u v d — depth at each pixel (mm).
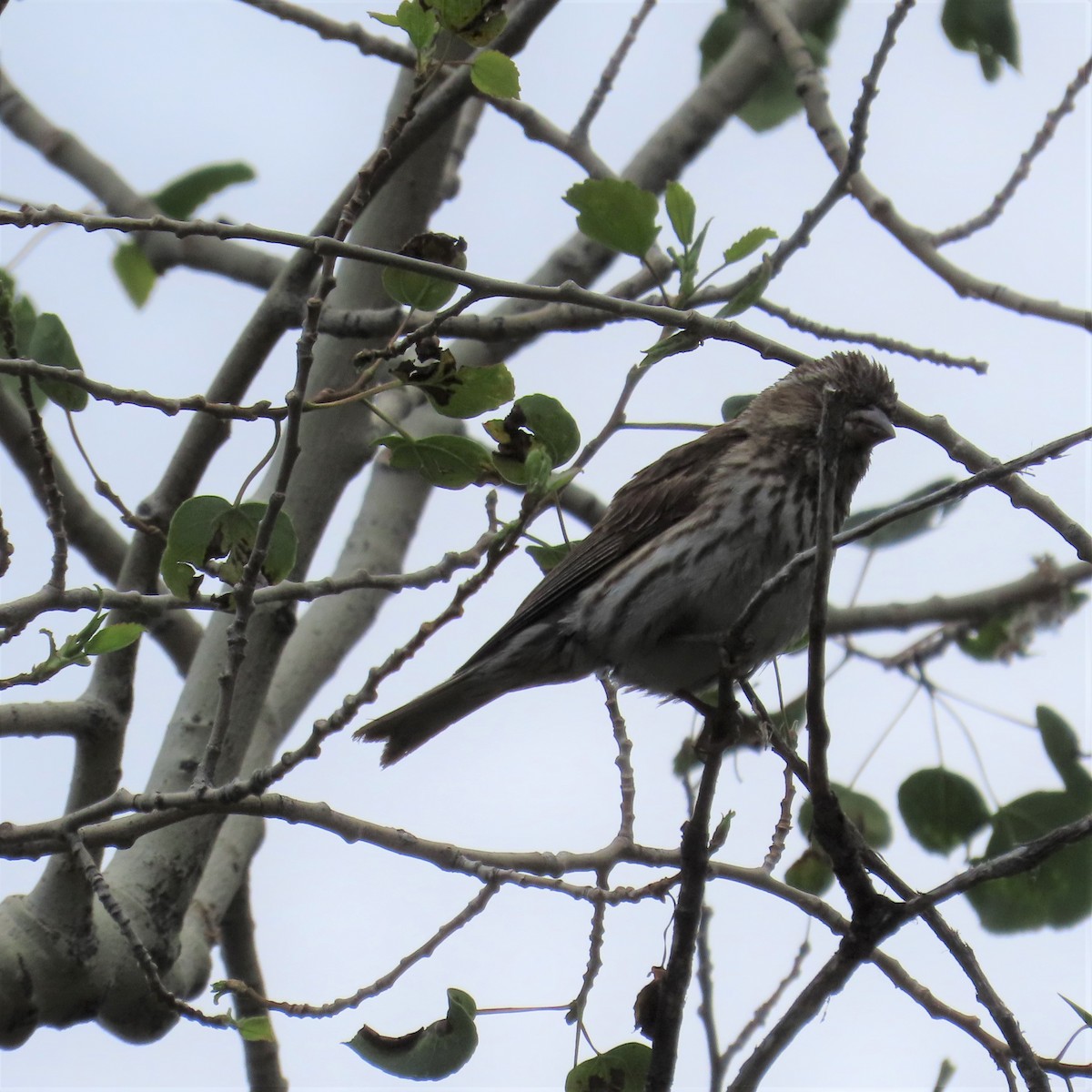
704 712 11180
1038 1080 7863
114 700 10281
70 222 8156
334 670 12555
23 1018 10039
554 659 11250
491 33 8258
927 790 11289
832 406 6887
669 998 7824
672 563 10914
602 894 8633
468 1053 8414
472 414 9133
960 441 10383
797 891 9336
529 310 12922
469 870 8625
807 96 11461
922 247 10727
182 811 8391
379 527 13062
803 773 9438
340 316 10250
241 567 8977
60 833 8305
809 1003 7758
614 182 8688
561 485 8180
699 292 10250
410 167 11703
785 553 10992
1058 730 11188
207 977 11000
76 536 11914
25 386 8398
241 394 10391
